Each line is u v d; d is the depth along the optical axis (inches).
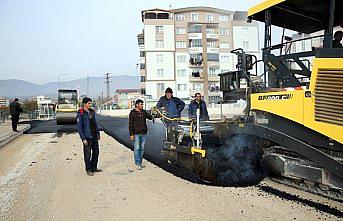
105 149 439.8
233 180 233.0
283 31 227.3
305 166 187.8
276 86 208.5
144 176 274.8
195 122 253.8
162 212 187.0
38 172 301.3
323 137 174.6
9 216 188.1
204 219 173.8
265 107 206.4
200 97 345.7
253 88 221.3
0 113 1231.5
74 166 326.6
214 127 251.4
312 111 176.9
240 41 1752.0
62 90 840.9
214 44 2102.6
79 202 211.2
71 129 765.3
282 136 193.5
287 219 169.5
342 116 163.5
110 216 184.7
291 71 198.5
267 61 215.6
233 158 235.9
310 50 187.9
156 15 2090.3
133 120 307.4
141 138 308.8
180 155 269.1
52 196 225.3
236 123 228.4
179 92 2094.0
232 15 1865.2
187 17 2098.9
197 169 244.4
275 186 224.4
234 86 247.3
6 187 249.9
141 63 2222.0
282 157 204.2
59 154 403.5
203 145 252.1
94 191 235.0
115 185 249.0
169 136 296.2
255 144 227.6
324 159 172.4
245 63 234.1
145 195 220.1
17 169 316.5
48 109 1926.7
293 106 187.0
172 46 2086.6
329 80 169.3
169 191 226.8
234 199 203.5
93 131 291.9
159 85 2090.3
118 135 605.9
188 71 2098.9
